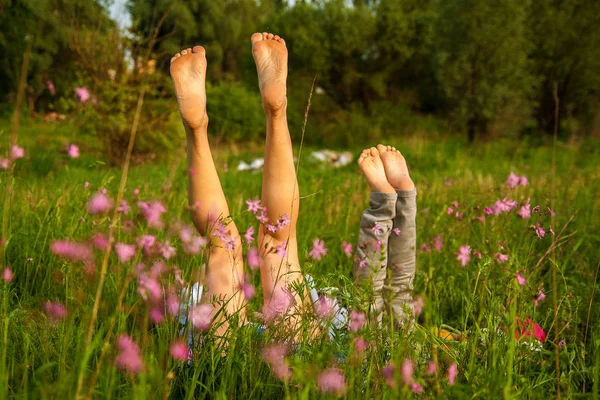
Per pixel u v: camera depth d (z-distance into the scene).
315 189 6.75
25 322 2.17
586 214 5.12
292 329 2.12
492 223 3.73
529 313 2.46
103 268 1.67
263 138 22.44
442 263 3.68
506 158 16.22
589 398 2.02
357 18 26.98
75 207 3.75
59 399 1.60
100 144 10.80
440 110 26.67
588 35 22.38
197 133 2.67
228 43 41.81
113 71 11.21
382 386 1.85
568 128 21.00
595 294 3.07
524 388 1.95
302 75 27.55
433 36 23.38
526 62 21.62
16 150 2.51
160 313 1.93
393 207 2.64
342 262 4.16
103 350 1.62
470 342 2.17
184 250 2.19
